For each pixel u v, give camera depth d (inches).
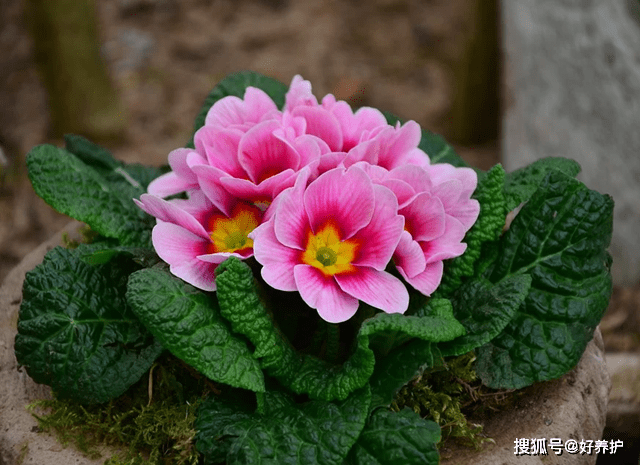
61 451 20.3
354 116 21.2
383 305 19.9
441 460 20.5
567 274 21.3
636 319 31.0
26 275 20.6
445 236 20.5
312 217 20.1
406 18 49.9
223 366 19.8
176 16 48.3
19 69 43.0
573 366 21.0
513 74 36.1
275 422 20.1
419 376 20.6
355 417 19.8
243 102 21.1
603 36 30.1
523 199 21.8
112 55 45.3
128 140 40.7
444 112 43.7
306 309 21.2
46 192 21.5
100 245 21.8
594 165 31.8
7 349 21.8
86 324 20.7
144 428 20.5
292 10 49.8
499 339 21.2
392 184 20.3
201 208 20.8
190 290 20.1
